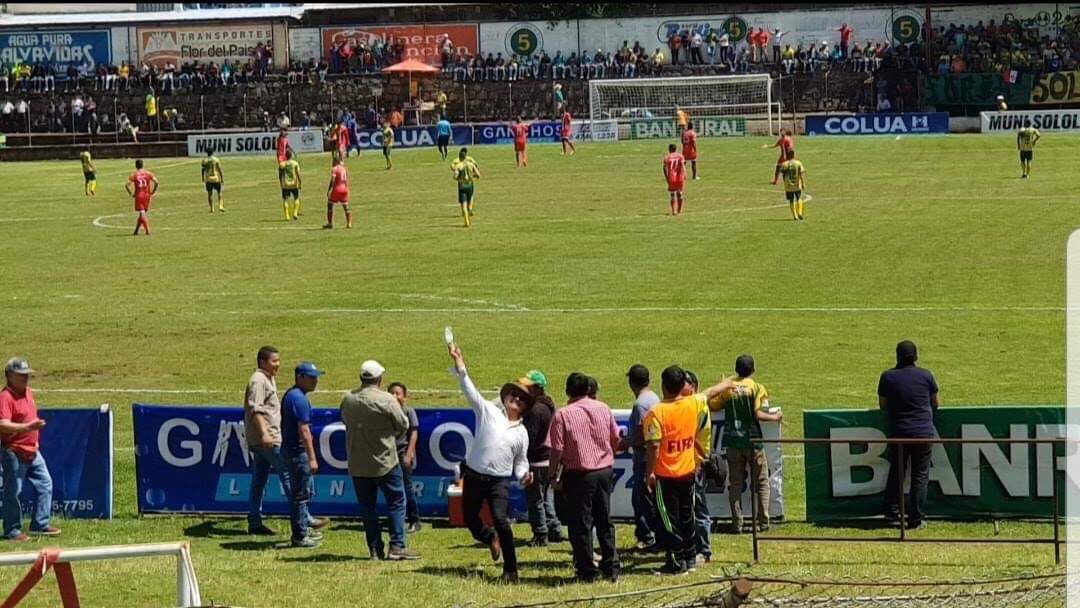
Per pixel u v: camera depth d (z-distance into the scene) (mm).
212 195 57500
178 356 28031
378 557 15688
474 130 78750
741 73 86812
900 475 15156
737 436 16328
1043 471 16406
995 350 26578
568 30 90688
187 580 10828
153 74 90375
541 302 32094
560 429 14289
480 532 14695
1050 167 57188
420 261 38031
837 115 77000
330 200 45281
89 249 42344
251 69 91062
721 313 30422
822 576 14227
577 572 14453
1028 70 81250
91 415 18172
